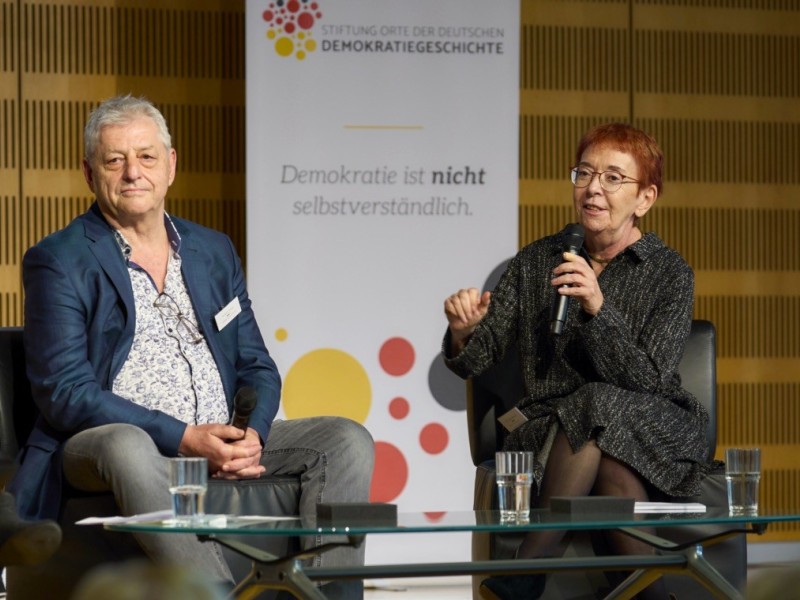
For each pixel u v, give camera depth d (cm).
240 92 1828
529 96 1903
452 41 1661
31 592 957
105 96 1791
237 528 710
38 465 964
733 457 843
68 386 965
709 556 998
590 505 818
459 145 1661
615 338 1016
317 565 940
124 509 891
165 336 1037
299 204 1633
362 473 1001
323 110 1639
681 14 1942
